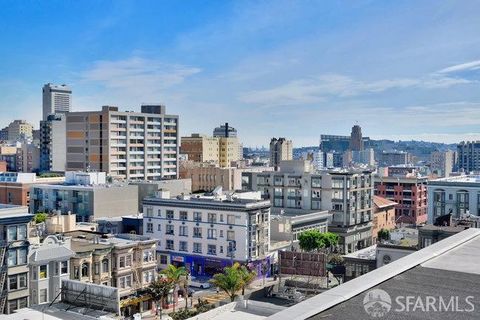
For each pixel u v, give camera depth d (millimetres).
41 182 163375
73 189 136250
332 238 122438
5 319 43406
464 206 132000
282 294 88188
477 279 15711
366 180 155250
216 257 109875
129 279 87250
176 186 159250
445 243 20938
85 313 46906
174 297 89000
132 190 142500
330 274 102125
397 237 110688
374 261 85000
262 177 159875
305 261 87812
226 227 108875
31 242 76125
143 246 89812
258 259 109375
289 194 154875
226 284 80688
